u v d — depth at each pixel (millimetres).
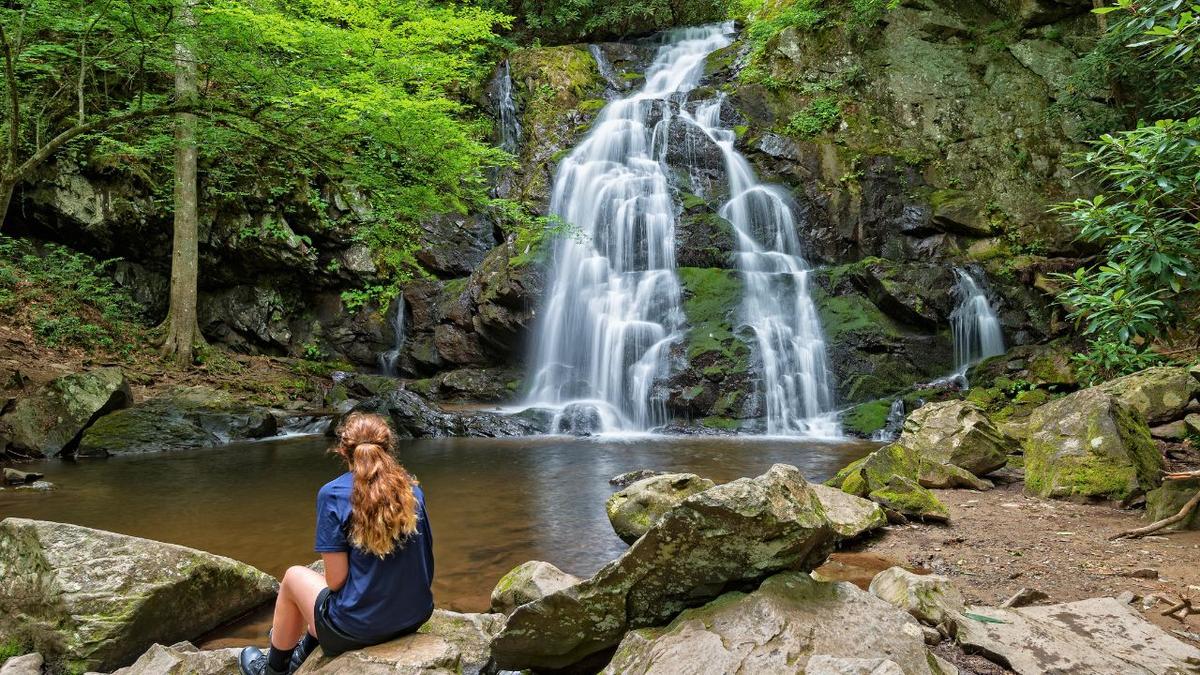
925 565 4699
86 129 8984
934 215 16578
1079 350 12898
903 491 5922
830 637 2742
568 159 18734
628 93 21719
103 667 3680
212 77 9562
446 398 15469
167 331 15234
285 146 9617
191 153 15086
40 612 3770
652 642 2865
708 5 24531
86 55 10406
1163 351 8562
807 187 17641
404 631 3012
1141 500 5867
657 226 16984
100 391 11328
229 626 4391
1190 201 5855
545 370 15648
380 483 2922
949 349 14484
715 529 2996
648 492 5926
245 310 17641
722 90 19828
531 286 15570
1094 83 14641
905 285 14727
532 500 7730
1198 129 5457
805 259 17156
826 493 5805
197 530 6488
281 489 8305
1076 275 6617
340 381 16250
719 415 13805
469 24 12562
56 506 7402
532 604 3188
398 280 16703
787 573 3090
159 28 8852
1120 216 6023
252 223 17062
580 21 24609
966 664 3055
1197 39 5320
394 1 12648
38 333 13500
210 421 12164
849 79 19094
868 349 14398
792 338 14523
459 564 5512
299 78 9000
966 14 19281
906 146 18172
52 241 16312
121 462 10156
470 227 18109
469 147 10664
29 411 10547
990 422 7500
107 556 3969
